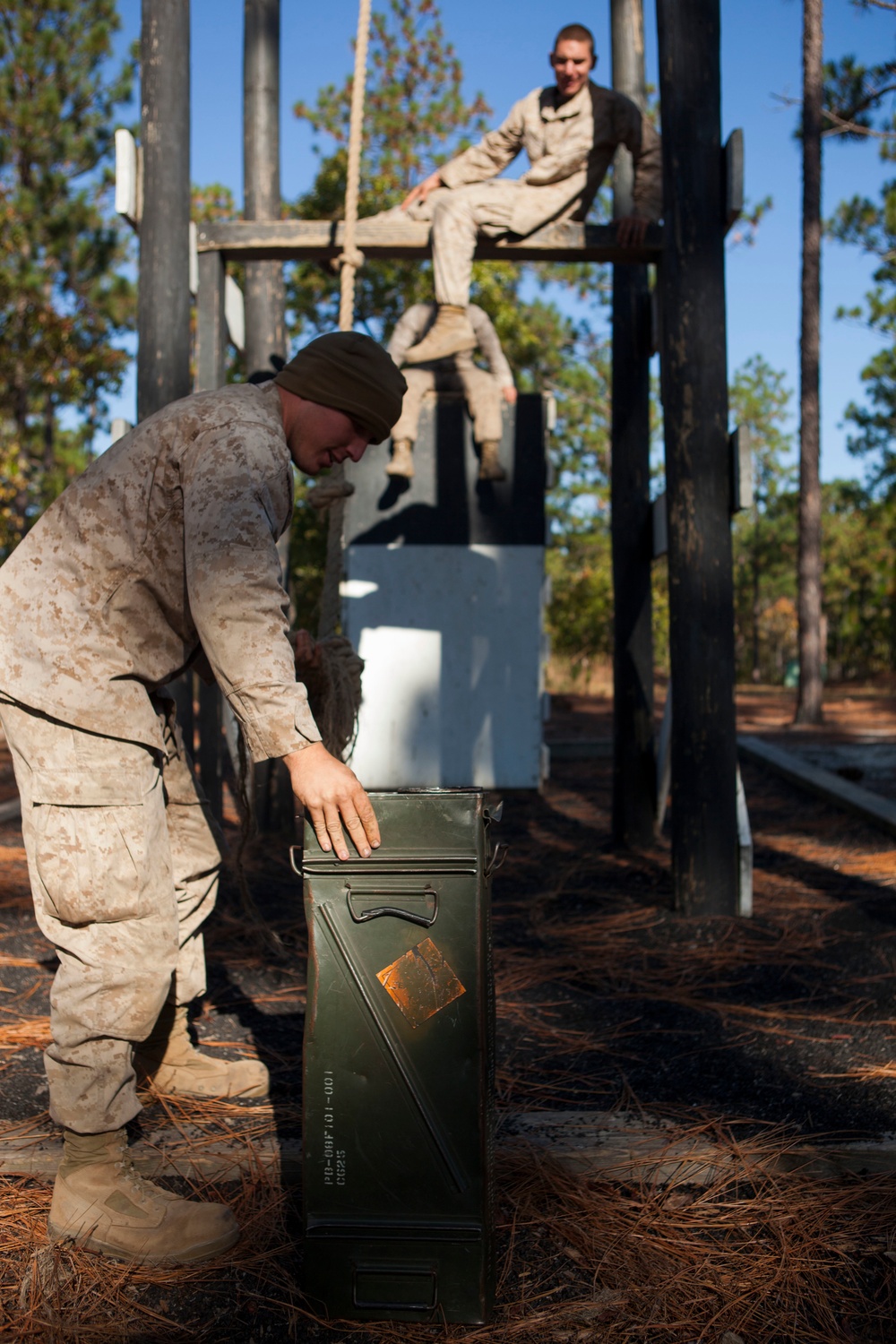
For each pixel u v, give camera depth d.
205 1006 3.35
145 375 4.64
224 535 1.82
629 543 5.66
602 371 27.45
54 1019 2.04
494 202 4.59
